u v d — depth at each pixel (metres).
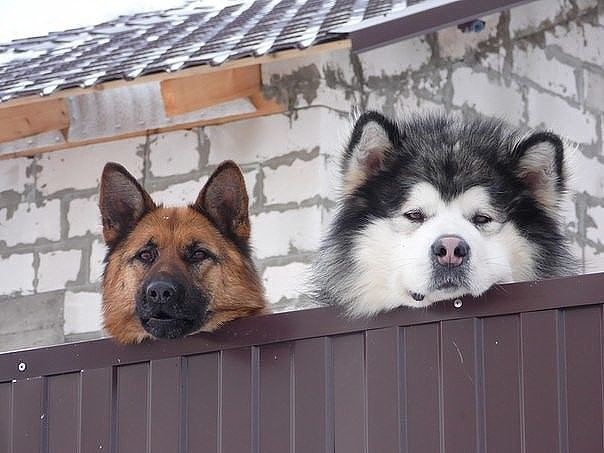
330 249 8.24
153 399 7.51
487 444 6.68
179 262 8.13
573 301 6.61
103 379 7.65
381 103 11.95
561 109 13.34
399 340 7.00
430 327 6.96
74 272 12.60
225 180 8.55
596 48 13.84
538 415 6.58
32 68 12.87
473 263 7.36
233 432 7.30
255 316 7.49
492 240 7.77
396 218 7.89
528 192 8.06
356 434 7.03
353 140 8.26
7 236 12.88
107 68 11.38
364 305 7.68
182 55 11.07
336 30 10.43
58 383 7.78
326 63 11.69
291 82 11.75
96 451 7.57
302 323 7.25
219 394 7.39
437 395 6.86
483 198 7.82
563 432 6.52
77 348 7.75
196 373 7.48
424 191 7.86
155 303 7.89
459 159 8.05
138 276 8.20
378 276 7.84
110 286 8.32
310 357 7.20
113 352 7.66
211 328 8.01
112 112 12.41
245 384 7.32
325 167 11.58
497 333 6.79
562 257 8.09
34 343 12.62
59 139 12.62
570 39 13.59
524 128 12.27
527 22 13.05
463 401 6.78
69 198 12.71
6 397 7.89
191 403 7.45
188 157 12.20
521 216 7.96
